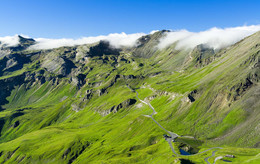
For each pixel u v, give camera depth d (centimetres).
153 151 17238
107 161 17475
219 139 17438
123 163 16188
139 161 16125
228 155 12356
